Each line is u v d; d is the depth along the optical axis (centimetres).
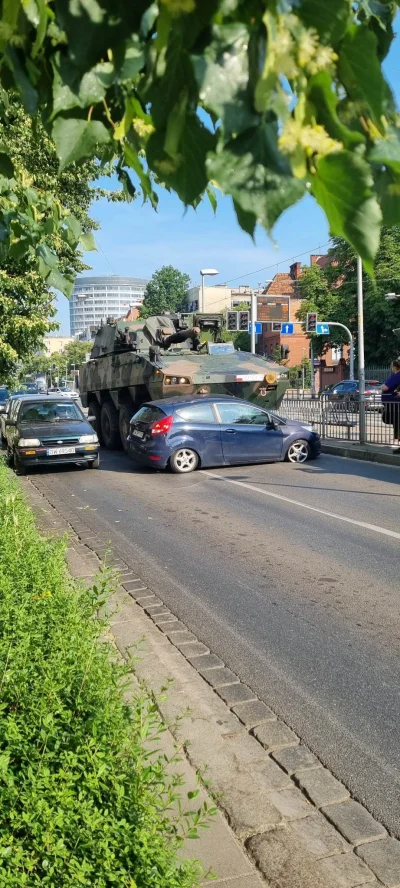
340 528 876
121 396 1825
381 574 684
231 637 534
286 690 447
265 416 1453
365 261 97
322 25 96
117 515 991
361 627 550
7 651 321
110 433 1902
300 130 94
